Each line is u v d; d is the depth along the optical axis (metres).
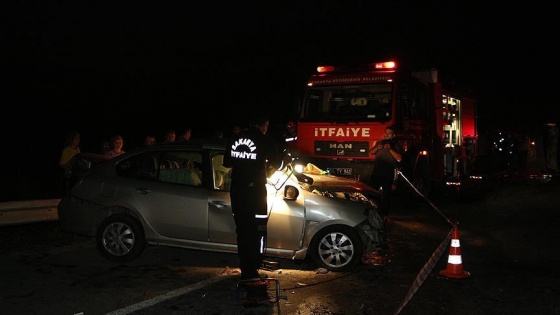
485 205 13.21
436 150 14.00
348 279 6.73
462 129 16.62
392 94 11.72
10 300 5.65
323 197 7.09
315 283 6.54
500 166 25.61
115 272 6.81
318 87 12.43
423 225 10.70
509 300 5.96
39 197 12.05
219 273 6.84
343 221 6.96
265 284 5.63
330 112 12.35
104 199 7.27
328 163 12.18
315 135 12.34
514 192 15.37
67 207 7.45
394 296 6.07
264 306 5.61
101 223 7.22
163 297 5.83
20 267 6.96
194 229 7.03
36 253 7.72
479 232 9.95
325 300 5.86
